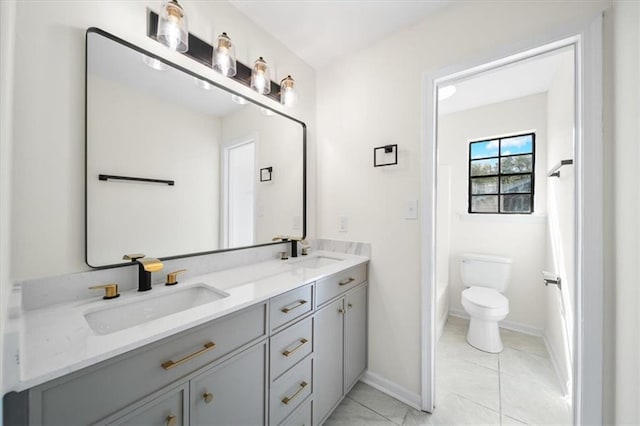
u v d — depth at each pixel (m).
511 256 2.48
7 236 0.62
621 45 0.95
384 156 1.68
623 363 0.93
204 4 1.30
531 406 1.52
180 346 0.76
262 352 1.02
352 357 1.62
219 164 1.41
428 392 1.51
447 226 2.71
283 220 1.80
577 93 1.14
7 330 0.60
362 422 1.43
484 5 1.34
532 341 2.26
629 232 0.89
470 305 2.16
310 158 2.03
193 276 1.29
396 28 1.62
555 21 1.15
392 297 1.67
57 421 0.55
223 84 1.41
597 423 1.04
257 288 1.08
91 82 0.95
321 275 1.32
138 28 1.07
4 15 0.51
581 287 1.09
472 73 1.44
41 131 0.84
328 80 2.00
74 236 0.91
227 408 0.89
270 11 1.48
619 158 0.96
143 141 1.11
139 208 1.10
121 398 0.64
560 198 1.77
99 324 0.87
